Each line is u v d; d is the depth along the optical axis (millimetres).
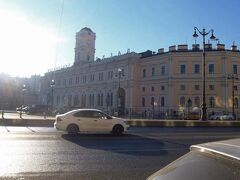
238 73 77250
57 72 126438
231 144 3273
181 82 79562
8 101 143500
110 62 97250
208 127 32375
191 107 77688
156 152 13375
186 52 79438
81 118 20562
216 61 77438
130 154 12766
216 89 76750
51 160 11031
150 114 76688
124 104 91125
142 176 9047
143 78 88500
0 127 25609
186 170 3162
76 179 8555
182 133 22656
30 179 8453
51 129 23969
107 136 19781
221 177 2777
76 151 13164
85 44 116688
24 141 15672
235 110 75375
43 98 135000
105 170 9719
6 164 10172
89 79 107312
